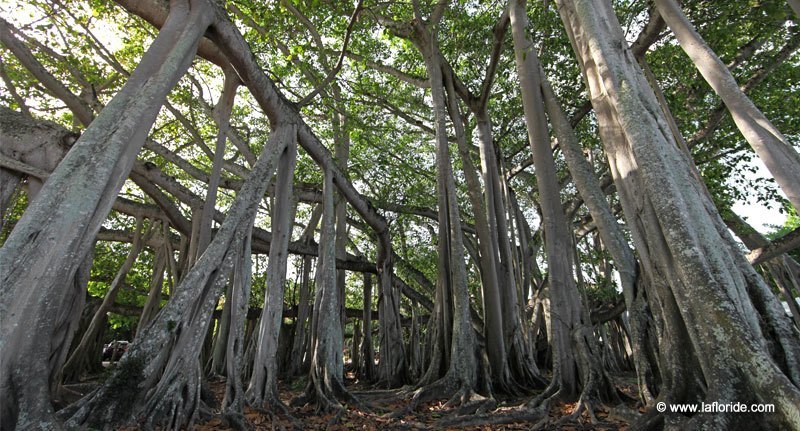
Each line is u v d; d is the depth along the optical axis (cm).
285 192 740
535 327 1152
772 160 342
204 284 488
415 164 1478
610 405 539
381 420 559
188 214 1383
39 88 872
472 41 965
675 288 355
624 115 393
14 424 281
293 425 523
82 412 360
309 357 1247
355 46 1194
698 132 1069
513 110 1188
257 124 1302
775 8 709
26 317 297
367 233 1411
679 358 364
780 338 304
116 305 1368
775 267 1073
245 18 930
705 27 819
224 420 475
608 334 1518
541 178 721
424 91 1327
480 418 515
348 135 1344
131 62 1081
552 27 959
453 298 787
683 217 329
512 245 1095
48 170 470
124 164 382
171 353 442
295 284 1590
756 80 964
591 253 1315
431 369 777
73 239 326
